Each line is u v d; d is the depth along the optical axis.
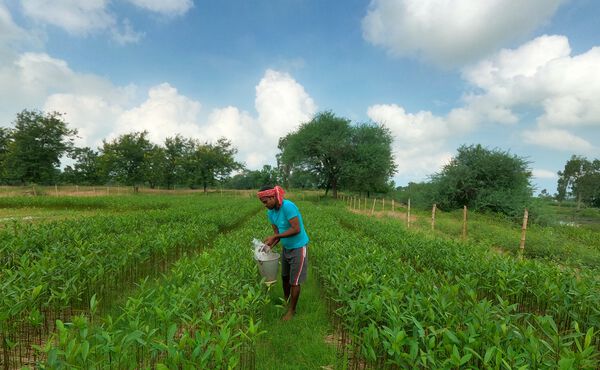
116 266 5.38
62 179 55.69
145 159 41.84
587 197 62.75
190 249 8.70
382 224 13.38
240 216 15.79
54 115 39.19
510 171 25.27
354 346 3.47
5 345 3.45
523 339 2.80
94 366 2.47
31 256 6.05
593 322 3.88
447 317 3.14
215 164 47.84
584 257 9.65
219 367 2.63
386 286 4.02
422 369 3.01
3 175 40.28
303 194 53.41
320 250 6.94
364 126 41.59
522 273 5.16
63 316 4.45
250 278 4.97
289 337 4.36
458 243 8.27
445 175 27.55
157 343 2.78
